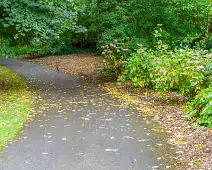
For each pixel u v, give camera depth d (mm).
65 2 12766
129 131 6691
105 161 5066
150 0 14070
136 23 14398
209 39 14961
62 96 10898
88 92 11523
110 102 9656
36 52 27328
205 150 5359
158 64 9531
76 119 7766
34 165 4922
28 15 11391
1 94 11539
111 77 14469
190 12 14914
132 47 13578
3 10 11453
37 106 9359
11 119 7820
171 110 8266
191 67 8570
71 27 12820
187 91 8664
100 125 7195
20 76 16531
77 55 25578
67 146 5797
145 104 9141
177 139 6043
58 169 4770
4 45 12812
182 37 14492
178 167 4766
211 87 7375
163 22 14383
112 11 15648
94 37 25328
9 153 5430
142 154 5348
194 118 7156
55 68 19312
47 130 6844
